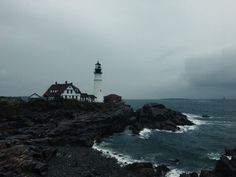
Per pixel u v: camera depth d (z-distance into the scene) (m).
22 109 68.75
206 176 35.97
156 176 37.72
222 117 130.50
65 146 52.44
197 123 101.25
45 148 42.34
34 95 95.62
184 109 196.88
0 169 33.06
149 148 54.75
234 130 85.69
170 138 66.44
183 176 36.19
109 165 41.31
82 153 47.31
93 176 35.50
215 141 65.44
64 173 35.91
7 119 62.66
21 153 36.44
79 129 60.06
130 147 55.22
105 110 81.25
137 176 37.31
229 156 46.78
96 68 103.38
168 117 86.88
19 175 32.69
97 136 62.31
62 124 59.31
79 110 76.69
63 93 94.38
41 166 34.72
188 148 55.84
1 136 51.50
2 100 76.06
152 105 91.56
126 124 81.38
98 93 103.44
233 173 36.03
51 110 72.25
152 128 78.88
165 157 48.06
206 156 49.28
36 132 55.25
